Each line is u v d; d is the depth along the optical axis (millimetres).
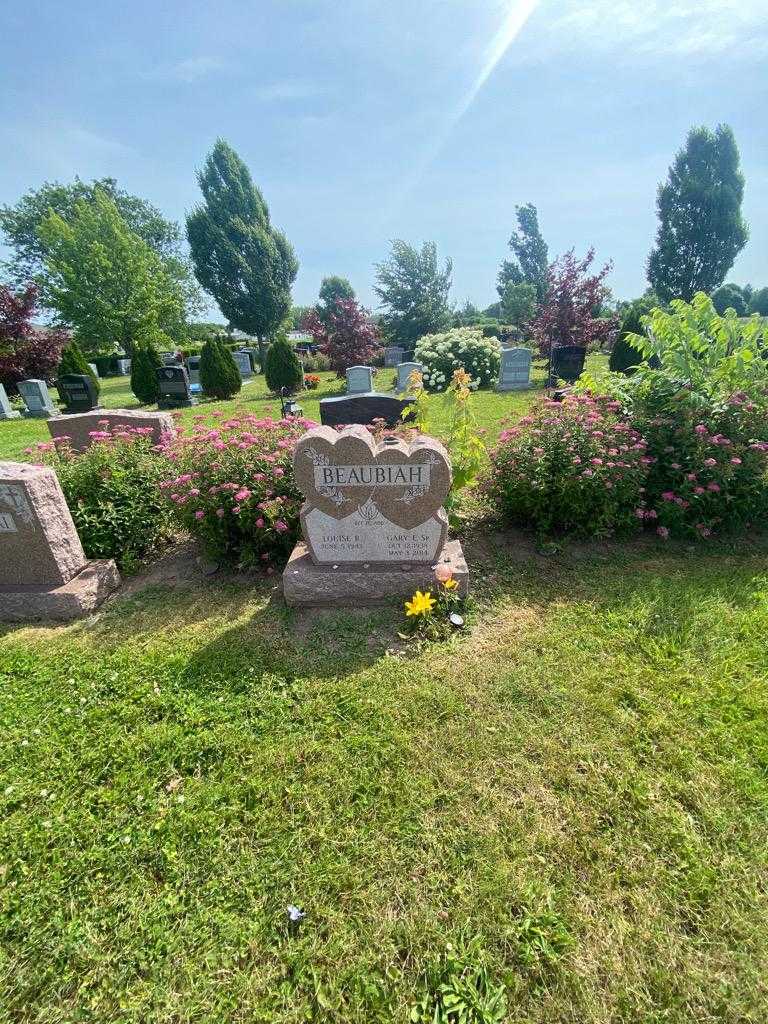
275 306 29703
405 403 7883
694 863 1791
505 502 4371
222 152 27906
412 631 3168
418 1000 1478
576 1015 1431
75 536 3865
